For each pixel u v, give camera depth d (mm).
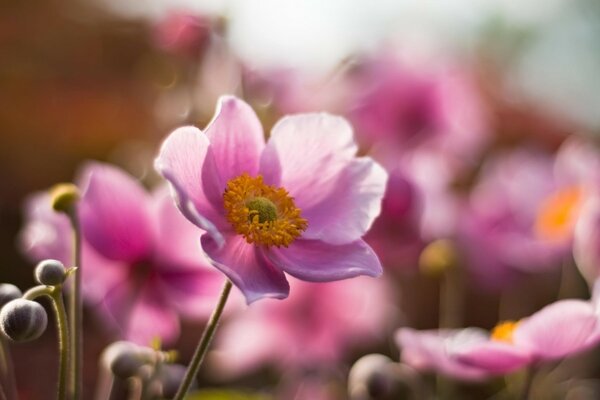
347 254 388
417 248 538
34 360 651
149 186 584
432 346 438
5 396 390
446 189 614
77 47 955
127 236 452
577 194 618
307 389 587
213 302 460
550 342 415
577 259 583
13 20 953
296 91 601
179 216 453
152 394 412
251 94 590
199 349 362
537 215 622
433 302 738
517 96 1158
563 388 606
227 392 558
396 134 608
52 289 359
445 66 616
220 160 391
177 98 601
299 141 399
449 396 559
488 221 616
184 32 588
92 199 450
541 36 1734
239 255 379
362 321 566
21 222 847
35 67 929
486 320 773
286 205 390
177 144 363
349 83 613
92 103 921
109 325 468
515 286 628
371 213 393
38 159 891
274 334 564
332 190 400
